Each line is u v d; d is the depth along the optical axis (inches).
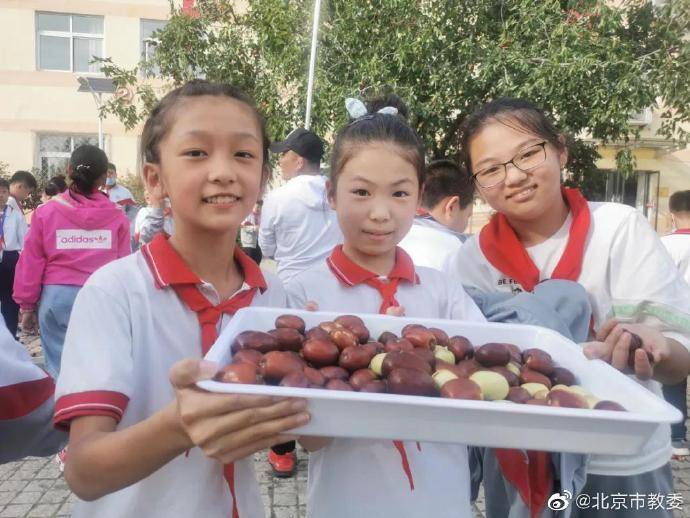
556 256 75.5
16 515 125.6
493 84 318.7
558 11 312.3
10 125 693.3
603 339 60.9
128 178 624.7
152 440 42.2
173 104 55.0
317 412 41.3
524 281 74.9
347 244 72.9
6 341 59.2
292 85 348.5
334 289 70.6
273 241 165.5
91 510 53.5
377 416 41.4
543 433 41.5
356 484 61.1
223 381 43.1
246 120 54.9
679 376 63.7
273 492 132.4
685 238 172.2
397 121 70.6
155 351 54.0
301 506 126.3
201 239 57.4
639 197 644.7
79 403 47.3
